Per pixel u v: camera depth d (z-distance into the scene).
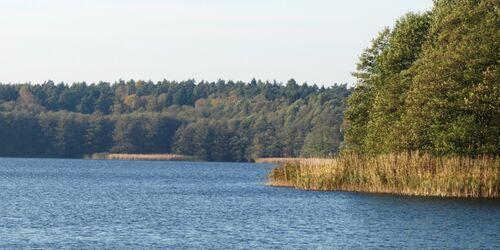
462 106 95.88
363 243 61.47
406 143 100.81
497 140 96.00
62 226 73.50
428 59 102.56
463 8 103.38
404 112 107.81
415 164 96.44
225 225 73.81
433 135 98.38
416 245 60.19
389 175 98.62
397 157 98.88
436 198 91.38
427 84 99.62
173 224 75.00
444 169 93.12
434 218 74.94
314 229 69.94
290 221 76.12
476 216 75.88
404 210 81.50
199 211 87.75
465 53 97.88
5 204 97.69
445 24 104.56
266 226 72.62
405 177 96.50
